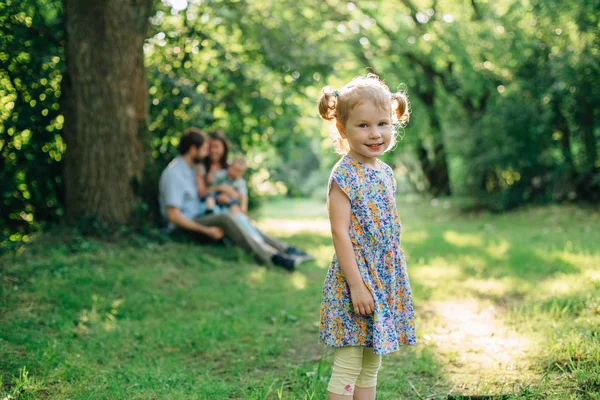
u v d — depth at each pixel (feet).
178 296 16.52
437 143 50.47
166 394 10.00
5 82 21.33
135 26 21.83
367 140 8.21
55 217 23.47
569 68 35.19
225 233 22.27
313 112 43.98
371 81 8.47
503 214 39.65
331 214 8.33
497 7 45.24
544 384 9.68
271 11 34.32
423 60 50.01
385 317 8.19
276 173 34.86
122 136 21.61
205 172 24.14
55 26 22.35
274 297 16.98
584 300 14.14
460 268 20.68
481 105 47.70
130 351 12.44
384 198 8.43
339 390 8.25
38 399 9.59
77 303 14.99
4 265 16.84
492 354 11.47
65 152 21.48
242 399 9.89
